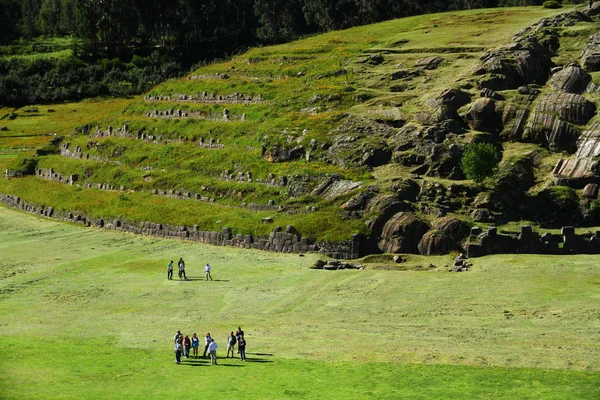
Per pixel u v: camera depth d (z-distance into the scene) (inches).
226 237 4178.2
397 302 3004.4
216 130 5413.4
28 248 4242.1
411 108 4815.5
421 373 2217.0
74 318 2960.1
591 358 2263.8
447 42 5831.7
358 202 4052.7
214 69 6574.8
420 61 5502.0
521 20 6230.3
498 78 4867.1
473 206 4010.8
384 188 4111.7
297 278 3474.4
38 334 2753.4
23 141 6884.8
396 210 3956.7
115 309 3080.7
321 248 3907.5
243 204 4478.3
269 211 4318.4
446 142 4402.1
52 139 6382.9
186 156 5236.2
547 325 2596.0
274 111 5310.0
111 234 4569.4
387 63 5703.7
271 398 2076.8
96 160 5703.7
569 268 3329.2
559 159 4315.9
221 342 2608.3
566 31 5255.9
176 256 3993.6
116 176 5300.2
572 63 4867.1
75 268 3769.7
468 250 3695.9
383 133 4603.8
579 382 2094.0
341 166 4478.3
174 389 2169.0
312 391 2114.9
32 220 5064.0
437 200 4065.0
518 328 2583.7
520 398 2010.3
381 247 3868.1
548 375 2155.5
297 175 4431.6
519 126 4527.6
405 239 3833.7
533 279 3198.8
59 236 4549.7
